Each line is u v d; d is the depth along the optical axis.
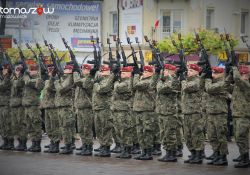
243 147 22.73
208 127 23.31
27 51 41.50
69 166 23.12
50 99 26.78
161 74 23.84
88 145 26.03
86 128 25.91
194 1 48.12
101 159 24.88
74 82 25.84
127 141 25.16
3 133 28.14
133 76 25.11
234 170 22.16
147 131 24.53
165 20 48.97
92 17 52.78
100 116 25.42
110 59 26.11
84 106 25.86
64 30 52.88
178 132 25.38
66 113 26.20
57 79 26.56
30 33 52.19
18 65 28.69
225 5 48.31
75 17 52.78
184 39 39.38
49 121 26.88
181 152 25.64
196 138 23.55
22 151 27.48
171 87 23.70
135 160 24.59
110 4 52.06
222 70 23.36
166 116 23.84
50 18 52.53
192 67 23.48
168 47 39.81
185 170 22.19
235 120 22.91
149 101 24.55
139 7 49.16
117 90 25.02
